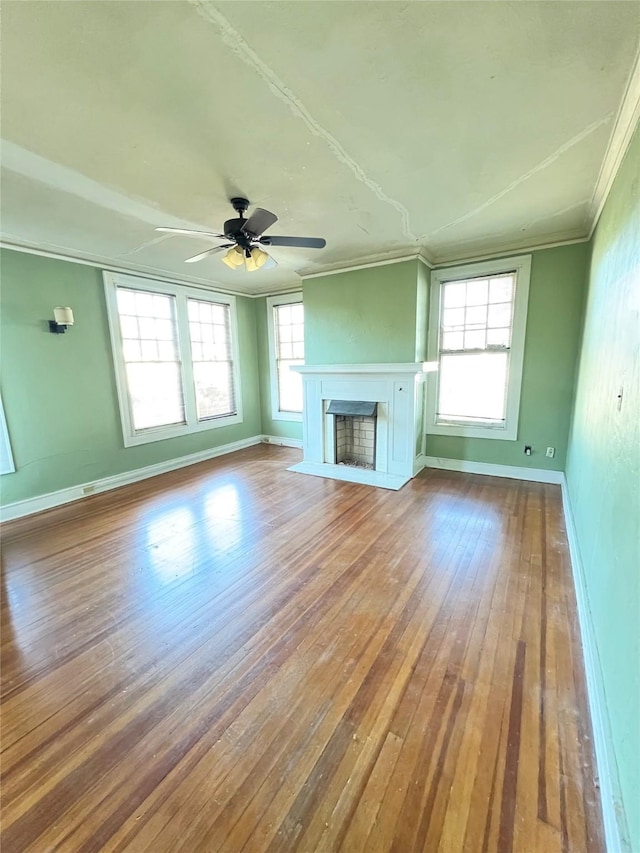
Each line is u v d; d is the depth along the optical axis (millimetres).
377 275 4289
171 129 1842
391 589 2344
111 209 2779
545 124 1847
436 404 4641
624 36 1341
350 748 1393
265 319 6090
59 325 3719
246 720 1516
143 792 1264
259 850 1105
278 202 2721
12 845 1129
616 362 1834
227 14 1227
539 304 3869
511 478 4273
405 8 1225
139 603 2270
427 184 2479
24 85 1515
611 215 2258
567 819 1158
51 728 1500
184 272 4715
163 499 3959
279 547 2902
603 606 1621
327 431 4875
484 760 1337
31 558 2809
